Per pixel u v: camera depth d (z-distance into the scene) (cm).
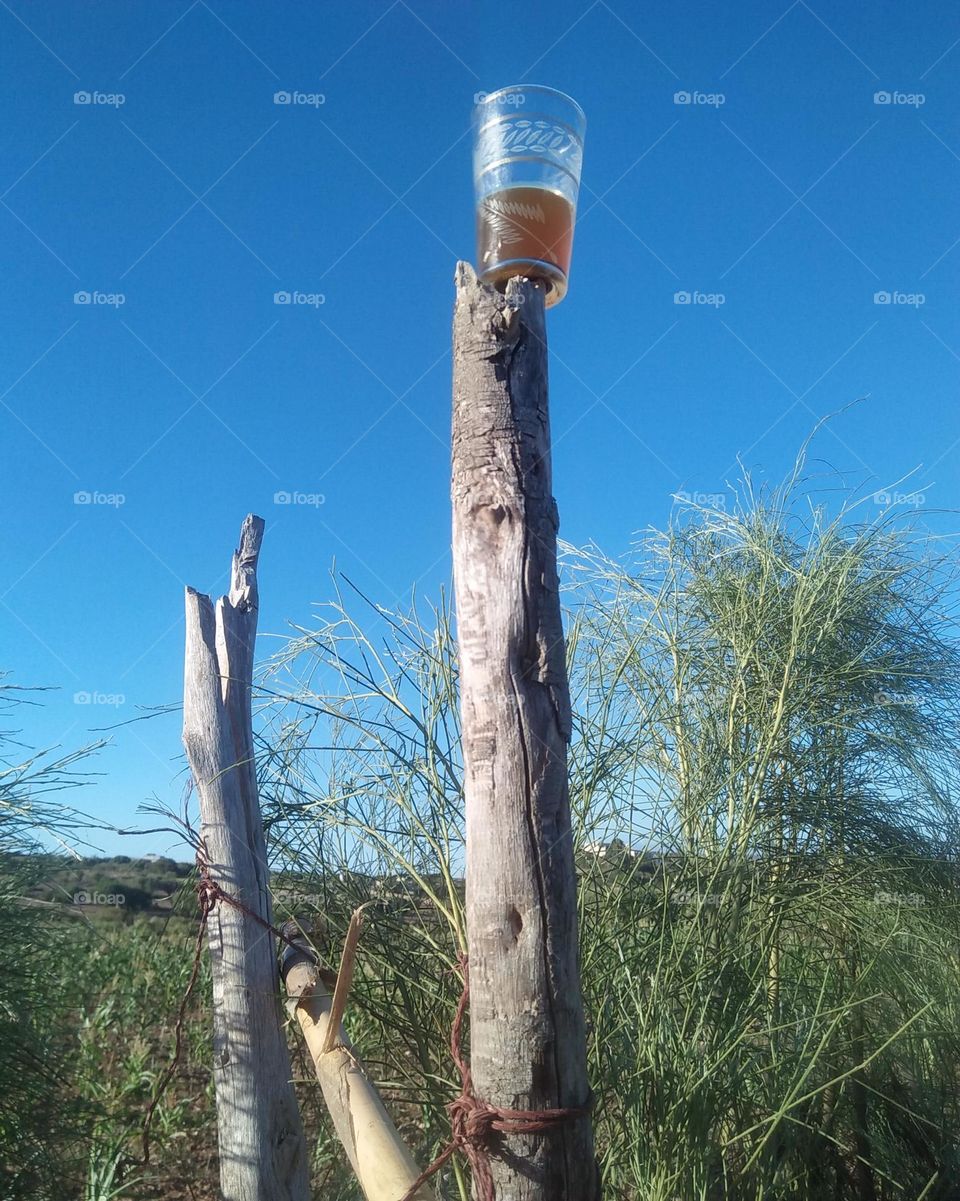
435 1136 297
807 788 381
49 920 393
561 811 176
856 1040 329
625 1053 293
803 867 364
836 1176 335
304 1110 378
